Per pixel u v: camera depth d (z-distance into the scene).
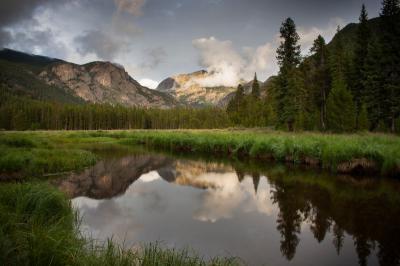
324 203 10.87
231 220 9.34
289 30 39.84
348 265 6.33
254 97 78.44
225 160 23.61
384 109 33.75
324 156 17.36
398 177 14.30
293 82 37.69
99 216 9.62
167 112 148.25
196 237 7.89
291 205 10.84
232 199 12.01
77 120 119.69
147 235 7.97
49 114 118.56
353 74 40.66
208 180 16.14
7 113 115.62
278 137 24.41
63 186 14.00
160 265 4.80
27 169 14.90
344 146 16.47
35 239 4.91
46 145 24.20
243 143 25.56
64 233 5.61
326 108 39.28
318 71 43.00
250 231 8.37
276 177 15.93
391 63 33.31
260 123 64.88
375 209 9.95
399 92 32.25
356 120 36.41
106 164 21.83
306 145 19.28
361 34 40.53
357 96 40.12
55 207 7.59
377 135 25.19
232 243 7.50
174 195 12.84
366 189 12.62
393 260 6.51
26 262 4.36
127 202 11.60
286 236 7.98
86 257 4.76
